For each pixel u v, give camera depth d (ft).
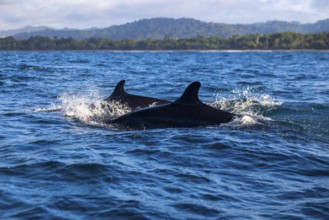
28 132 55.42
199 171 39.63
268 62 322.75
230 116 60.90
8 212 30.09
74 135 53.57
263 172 40.19
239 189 35.42
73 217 29.50
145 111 60.54
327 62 319.88
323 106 79.71
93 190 34.14
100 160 41.52
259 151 46.62
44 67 206.80
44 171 38.29
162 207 31.35
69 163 40.29
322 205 32.27
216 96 100.32
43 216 29.55
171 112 59.72
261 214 30.68
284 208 31.76
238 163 42.57
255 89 115.96
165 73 177.68
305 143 51.31
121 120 60.39
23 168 39.06
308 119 67.05
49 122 62.18
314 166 42.42
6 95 95.20
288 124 61.62
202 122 59.00
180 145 48.29
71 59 344.49
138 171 38.88
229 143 49.24
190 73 179.32
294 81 143.13
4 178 36.52
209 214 30.48
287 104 81.56
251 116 63.21
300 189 35.70
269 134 54.90
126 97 70.33
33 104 81.71
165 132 54.75
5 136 52.90
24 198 32.30
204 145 48.49
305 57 468.75
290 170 40.96
